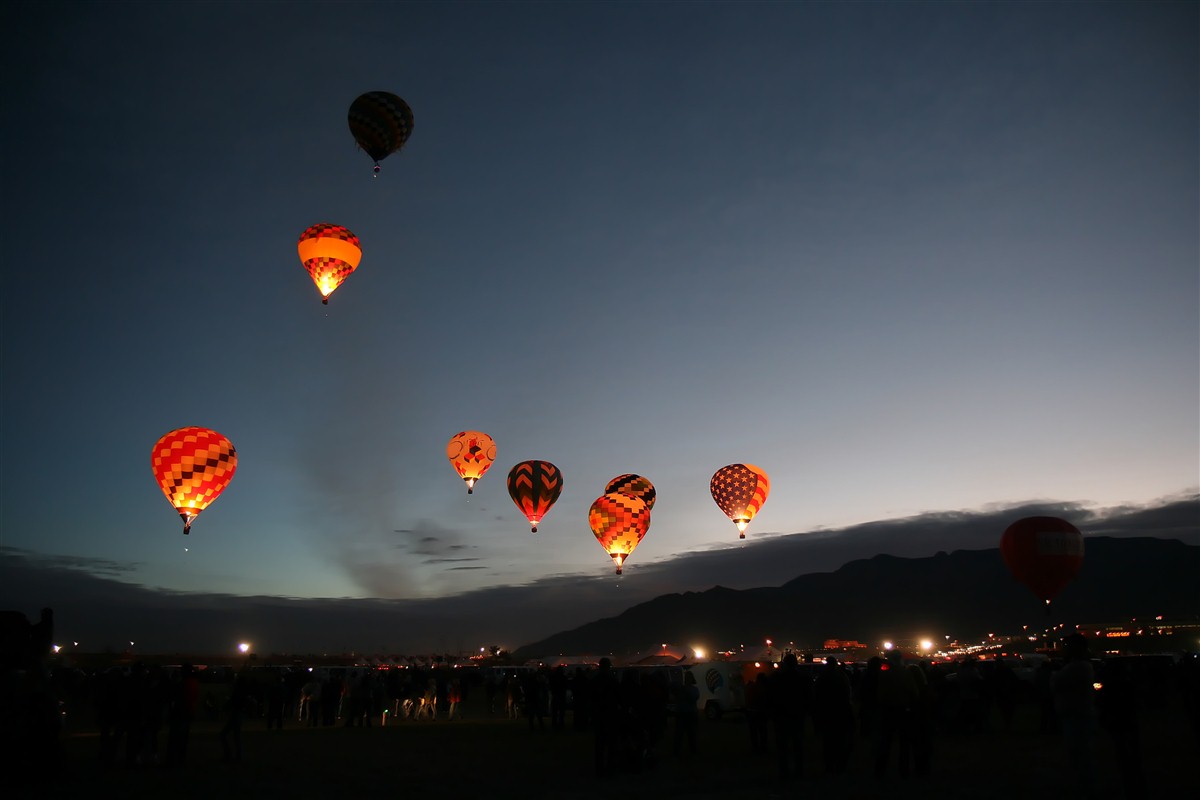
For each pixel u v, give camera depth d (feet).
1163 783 42.14
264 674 221.25
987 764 50.67
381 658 268.00
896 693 44.73
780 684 45.93
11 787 45.09
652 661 153.17
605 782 46.16
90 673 172.35
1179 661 106.63
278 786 46.34
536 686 84.38
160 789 45.37
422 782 47.42
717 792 41.73
